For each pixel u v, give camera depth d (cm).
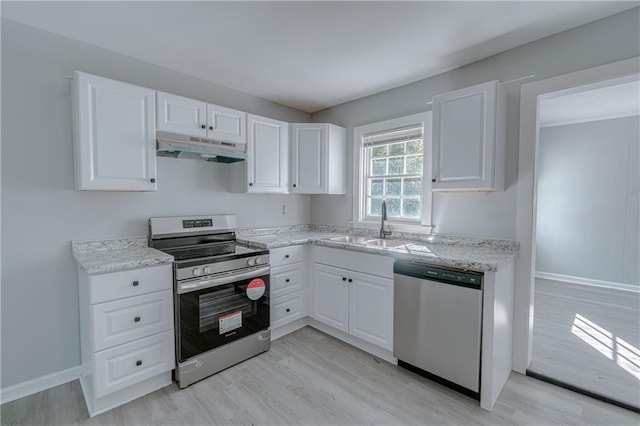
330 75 266
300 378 214
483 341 182
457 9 173
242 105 306
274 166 297
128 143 204
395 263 224
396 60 236
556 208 463
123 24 190
